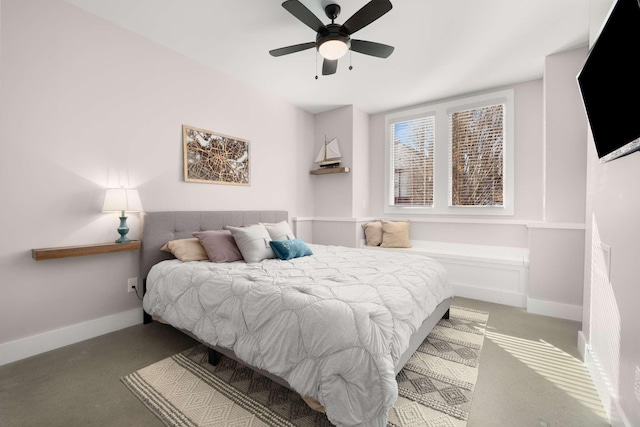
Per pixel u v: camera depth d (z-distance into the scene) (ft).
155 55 9.12
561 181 9.51
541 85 11.36
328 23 8.00
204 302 6.41
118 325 8.34
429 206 14.07
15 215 6.66
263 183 12.92
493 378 5.95
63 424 4.66
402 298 5.62
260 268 7.43
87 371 6.16
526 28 8.19
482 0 7.12
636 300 4.09
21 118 6.71
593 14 5.88
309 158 15.64
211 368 6.27
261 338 5.15
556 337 7.88
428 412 4.91
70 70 7.43
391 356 4.57
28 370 6.20
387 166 15.34
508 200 12.03
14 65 6.59
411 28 8.25
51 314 7.20
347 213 14.69
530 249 9.89
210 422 4.67
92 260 7.90
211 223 10.43
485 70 10.72
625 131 4.02
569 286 9.27
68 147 7.41
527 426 4.63
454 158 13.38
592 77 5.02
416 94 13.03
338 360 4.24
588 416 4.88
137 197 8.05
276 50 7.63
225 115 11.23
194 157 10.18
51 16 7.10
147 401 5.19
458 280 11.80
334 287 5.56
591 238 6.36
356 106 14.66
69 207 7.44
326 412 4.16
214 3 7.32
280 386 5.62
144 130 8.89
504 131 12.10
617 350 4.71
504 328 8.48
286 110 14.08
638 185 4.04
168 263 8.30
